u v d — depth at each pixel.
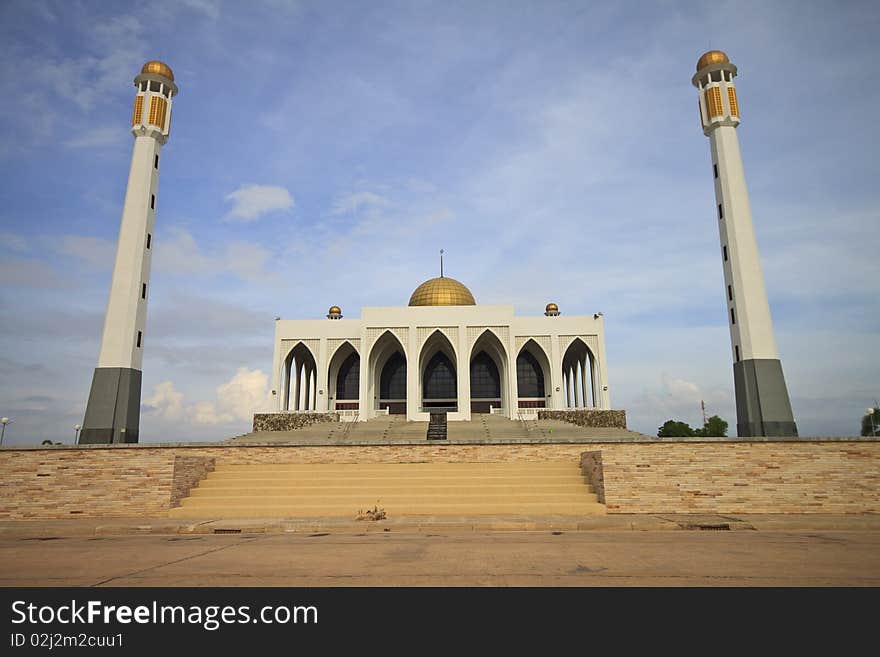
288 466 17.30
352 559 8.59
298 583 7.09
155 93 31.84
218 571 7.81
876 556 8.62
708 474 14.73
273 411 42.69
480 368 48.91
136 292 29.50
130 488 14.76
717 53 32.91
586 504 14.43
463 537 10.83
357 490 15.44
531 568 7.82
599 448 16.05
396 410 47.72
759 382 28.17
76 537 11.54
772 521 12.73
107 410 27.67
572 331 43.47
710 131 32.66
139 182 30.80
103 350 28.45
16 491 14.87
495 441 17.55
